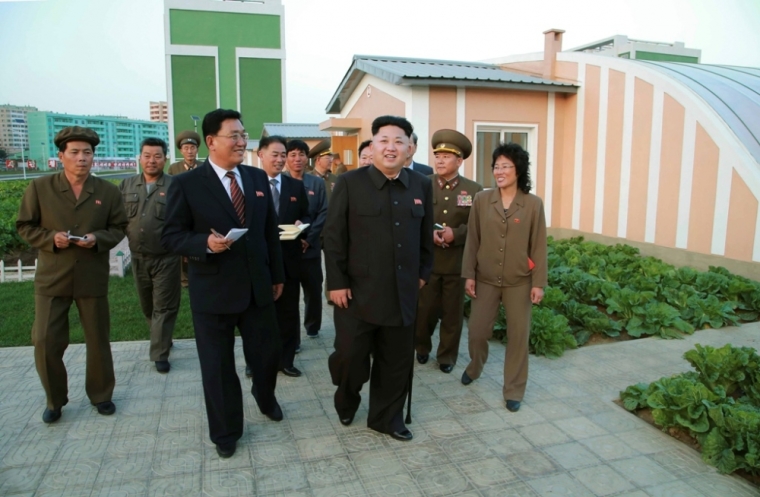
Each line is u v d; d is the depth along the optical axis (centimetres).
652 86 802
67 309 364
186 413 379
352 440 345
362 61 966
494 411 386
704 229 739
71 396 403
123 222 381
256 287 328
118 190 380
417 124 851
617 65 855
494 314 400
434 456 328
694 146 746
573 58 932
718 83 782
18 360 470
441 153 436
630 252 810
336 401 358
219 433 321
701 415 342
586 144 923
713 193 723
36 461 318
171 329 454
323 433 354
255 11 3588
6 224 965
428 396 410
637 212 839
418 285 339
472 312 409
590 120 912
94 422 365
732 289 612
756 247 675
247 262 324
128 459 321
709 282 631
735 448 319
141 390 414
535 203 375
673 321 545
